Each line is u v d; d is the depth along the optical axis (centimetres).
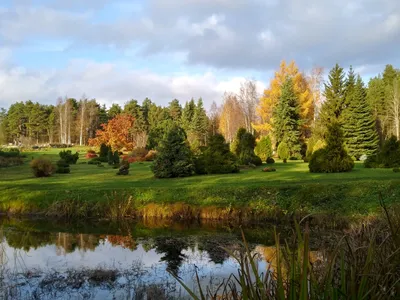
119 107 10638
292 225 1525
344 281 299
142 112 9325
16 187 2236
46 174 2922
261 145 3753
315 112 5478
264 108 5553
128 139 6856
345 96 4316
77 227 1648
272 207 1666
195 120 7644
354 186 1684
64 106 9950
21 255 1181
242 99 6700
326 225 1452
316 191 1692
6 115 12100
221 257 1126
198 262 1077
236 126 6888
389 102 5891
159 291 817
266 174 2498
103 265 1057
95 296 816
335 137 2498
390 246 373
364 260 366
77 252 1220
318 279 363
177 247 1268
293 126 4550
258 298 321
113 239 1408
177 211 1764
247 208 1692
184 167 2588
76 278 934
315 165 2509
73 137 10081
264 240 1325
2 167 3859
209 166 2700
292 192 1727
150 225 1669
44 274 970
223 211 1711
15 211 1938
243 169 2948
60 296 816
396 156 2706
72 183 2391
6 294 822
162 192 1923
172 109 9606
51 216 1858
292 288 292
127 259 1127
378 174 2198
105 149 5050
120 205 1831
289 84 4625
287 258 362
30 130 10075
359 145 4091
